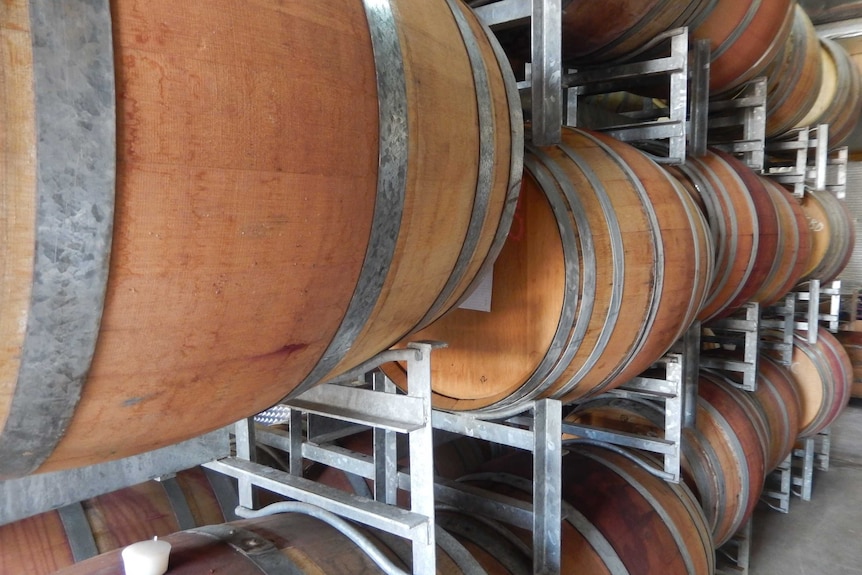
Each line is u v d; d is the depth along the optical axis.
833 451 6.68
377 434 2.04
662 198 2.14
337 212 0.90
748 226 3.25
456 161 1.16
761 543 4.55
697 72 3.39
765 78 4.09
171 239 0.72
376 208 0.97
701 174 3.19
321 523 1.54
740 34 3.36
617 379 2.27
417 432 1.44
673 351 2.87
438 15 1.22
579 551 2.05
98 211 0.65
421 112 1.05
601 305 1.85
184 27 0.71
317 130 0.85
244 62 0.76
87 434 0.80
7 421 0.69
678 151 2.93
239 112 0.76
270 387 1.01
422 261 1.16
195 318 0.79
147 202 0.69
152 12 0.68
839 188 6.95
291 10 0.83
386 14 1.01
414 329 1.39
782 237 3.79
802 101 5.16
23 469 0.79
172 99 0.70
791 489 5.60
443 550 1.67
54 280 0.64
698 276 2.24
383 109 0.96
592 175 1.97
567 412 3.39
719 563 4.12
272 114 0.79
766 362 4.97
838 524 4.88
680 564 2.26
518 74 3.07
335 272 0.95
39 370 0.67
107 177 0.65
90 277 0.66
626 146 2.40
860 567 4.18
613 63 3.06
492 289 1.93
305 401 1.71
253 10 0.78
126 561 1.15
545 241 1.81
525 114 2.91
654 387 2.74
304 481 1.69
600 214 1.88
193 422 0.94
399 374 2.10
